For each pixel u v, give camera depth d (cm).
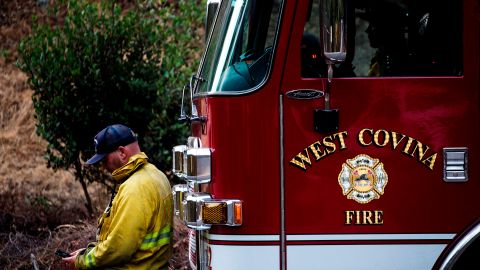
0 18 2278
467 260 770
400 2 777
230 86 757
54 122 1434
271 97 744
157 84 1448
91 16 1447
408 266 750
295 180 744
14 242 1352
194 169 749
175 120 1504
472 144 749
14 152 1842
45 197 1533
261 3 814
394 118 747
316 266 747
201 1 1734
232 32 797
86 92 1430
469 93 750
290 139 743
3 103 2014
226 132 744
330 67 724
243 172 743
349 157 745
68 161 1447
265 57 772
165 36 1519
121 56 1446
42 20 2223
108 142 839
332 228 746
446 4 768
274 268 748
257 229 744
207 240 779
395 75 768
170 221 844
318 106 744
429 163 748
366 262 748
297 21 745
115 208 813
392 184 747
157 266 828
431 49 771
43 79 1426
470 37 752
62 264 1252
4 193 1581
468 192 750
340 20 695
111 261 803
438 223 749
